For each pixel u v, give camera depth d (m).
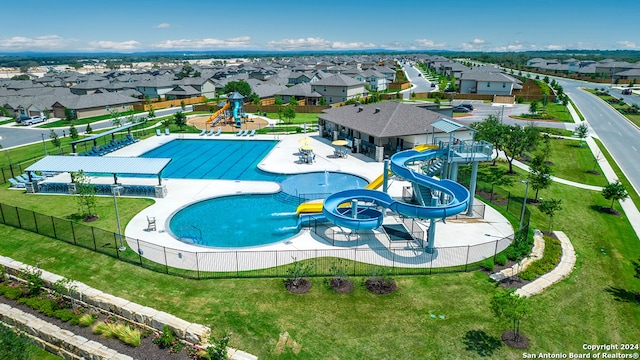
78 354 16.78
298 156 49.34
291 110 75.94
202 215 31.73
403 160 29.92
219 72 174.38
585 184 40.31
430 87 140.00
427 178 27.02
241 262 23.73
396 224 29.59
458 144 32.28
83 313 18.97
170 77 132.88
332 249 25.02
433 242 25.09
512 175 42.22
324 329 18.11
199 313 19.03
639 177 42.59
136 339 16.86
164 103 102.38
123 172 34.34
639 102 95.81
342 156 48.44
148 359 16.11
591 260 25.02
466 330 18.14
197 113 92.44
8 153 54.19
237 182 38.97
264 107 91.00
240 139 60.56
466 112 84.56
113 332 17.36
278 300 20.14
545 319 18.98
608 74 147.62
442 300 20.31
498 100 100.88
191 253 24.80
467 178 39.78
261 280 21.91
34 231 27.34
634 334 18.28
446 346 17.16
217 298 20.23
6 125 78.62
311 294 20.69
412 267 23.45
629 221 31.58
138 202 33.59
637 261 25.36
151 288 21.08
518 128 40.97
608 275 23.36
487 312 19.39
